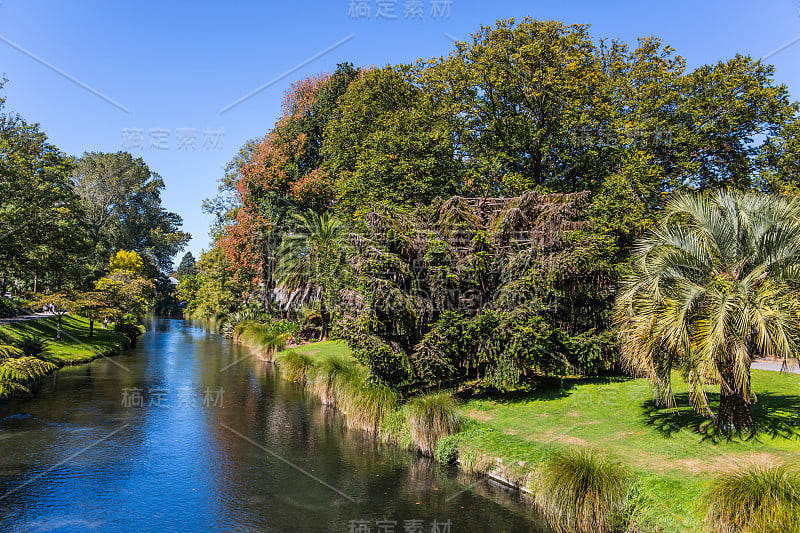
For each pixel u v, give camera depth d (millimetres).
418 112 28016
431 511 9922
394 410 15141
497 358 15625
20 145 29422
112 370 27172
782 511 6945
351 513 9922
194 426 16328
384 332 16047
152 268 80750
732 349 9562
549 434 12070
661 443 10688
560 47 26656
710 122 23094
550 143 25797
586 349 16703
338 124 37188
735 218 10742
